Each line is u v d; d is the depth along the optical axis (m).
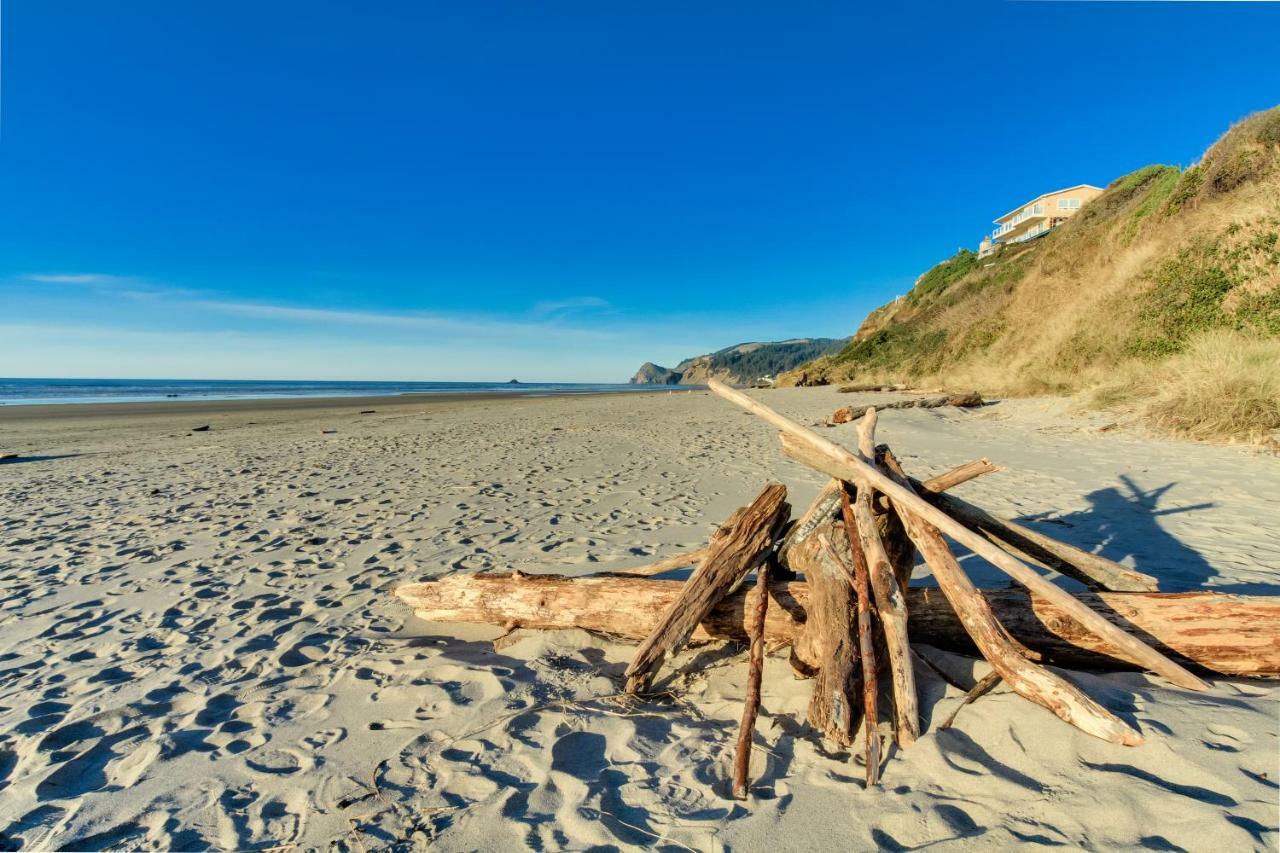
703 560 3.29
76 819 2.25
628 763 2.49
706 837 2.03
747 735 2.48
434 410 26.64
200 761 2.59
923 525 3.12
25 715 2.99
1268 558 4.45
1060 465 8.16
